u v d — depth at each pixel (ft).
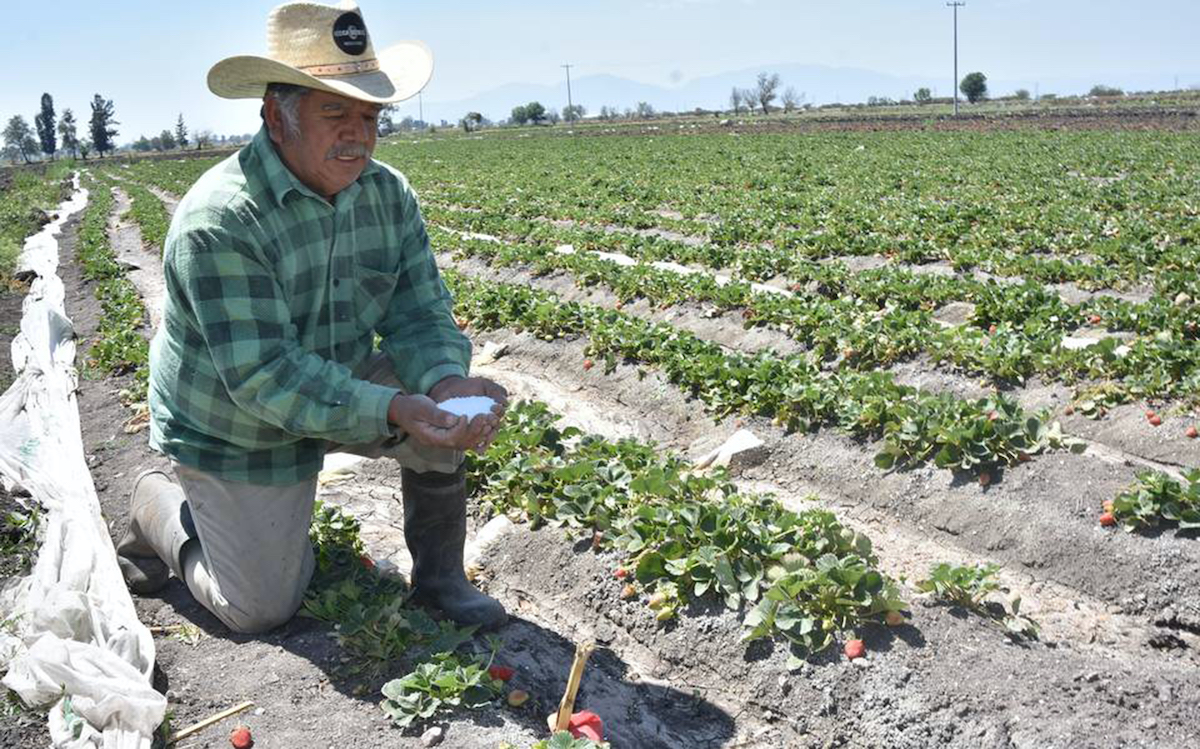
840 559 16.96
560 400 31.24
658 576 17.46
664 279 41.14
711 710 15.35
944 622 15.92
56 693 14.15
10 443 26.71
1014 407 22.70
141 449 26.50
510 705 14.44
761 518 18.29
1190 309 32.37
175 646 16.14
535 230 63.77
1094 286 40.96
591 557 18.56
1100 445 24.61
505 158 157.48
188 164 213.46
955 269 45.83
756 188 89.04
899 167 100.01
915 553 20.56
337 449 16.06
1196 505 18.94
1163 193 67.87
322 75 13.26
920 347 30.48
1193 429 23.59
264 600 15.55
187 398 14.52
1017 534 20.01
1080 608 18.11
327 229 14.32
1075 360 27.27
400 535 21.12
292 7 13.29
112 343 36.86
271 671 14.99
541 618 17.87
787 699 15.15
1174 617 17.48
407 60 14.12
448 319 15.97
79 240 79.87
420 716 13.53
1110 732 13.74
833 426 25.04
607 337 33.06
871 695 14.70
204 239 13.55
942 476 22.03
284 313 14.02
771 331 34.65
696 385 28.99
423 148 211.20
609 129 260.83
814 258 50.57
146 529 16.93
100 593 17.12
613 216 69.51
